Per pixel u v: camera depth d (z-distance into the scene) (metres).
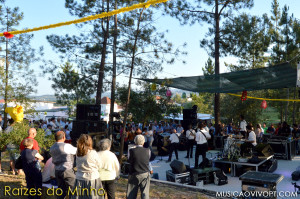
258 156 9.90
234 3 17.33
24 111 11.60
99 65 17.14
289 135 14.27
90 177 4.38
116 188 6.99
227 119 27.39
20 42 15.41
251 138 10.17
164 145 14.16
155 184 7.72
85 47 16.50
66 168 5.10
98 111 12.82
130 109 19.91
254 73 9.14
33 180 5.58
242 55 17.58
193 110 17.64
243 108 26.25
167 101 20.44
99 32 16.52
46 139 8.05
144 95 20.19
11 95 11.09
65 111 27.61
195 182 8.27
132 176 5.16
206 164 9.47
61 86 15.98
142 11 9.55
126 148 14.48
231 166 9.52
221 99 28.52
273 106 30.95
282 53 20.12
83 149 4.39
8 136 7.53
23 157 5.59
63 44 16.08
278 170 10.32
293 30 19.80
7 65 15.02
